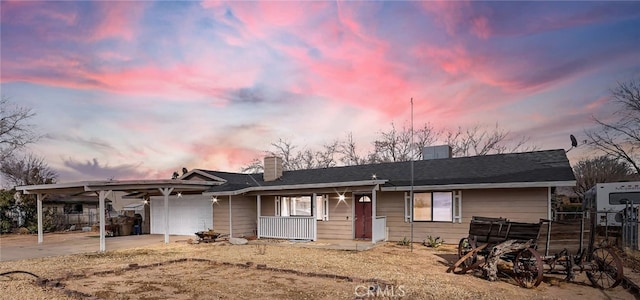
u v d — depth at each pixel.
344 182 15.54
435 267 10.71
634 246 13.38
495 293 7.80
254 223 20.17
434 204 15.96
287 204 18.80
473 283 8.71
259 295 7.60
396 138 36.75
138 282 8.91
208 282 8.84
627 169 30.20
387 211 16.94
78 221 30.12
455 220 15.40
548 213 13.73
